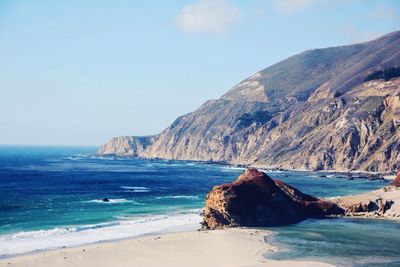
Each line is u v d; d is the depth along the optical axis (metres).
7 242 58.34
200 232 64.31
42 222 74.62
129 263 48.47
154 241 57.91
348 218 76.50
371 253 51.72
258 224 69.88
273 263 47.03
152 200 107.69
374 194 90.00
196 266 47.44
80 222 75.00
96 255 50.94
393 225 69.88
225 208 69.88
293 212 74.94
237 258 50.22
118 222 74.81
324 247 54.78
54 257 49.53
